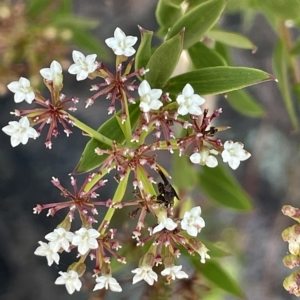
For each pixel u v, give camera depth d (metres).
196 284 0.15
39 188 0.24
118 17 0.23
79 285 0.12
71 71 0.12
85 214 0.12
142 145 0.12
